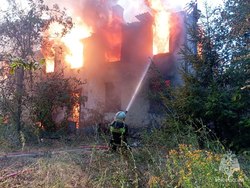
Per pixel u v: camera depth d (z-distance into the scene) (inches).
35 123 494.9
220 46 376.2
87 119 566.9
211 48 382.9
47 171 213.2
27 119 491.5
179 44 537.0
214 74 374.6
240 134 323.6
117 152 248.2
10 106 471.8
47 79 524.4
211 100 325.7
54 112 538.9
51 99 518.0
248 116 323.3
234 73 342.0
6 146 360.8
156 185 171.8
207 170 140.1
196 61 384.2
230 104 325.4
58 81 528.1
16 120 468.4
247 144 318.3
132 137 379.9
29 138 451.2
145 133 343.3
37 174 213.0
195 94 356.2
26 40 497.7
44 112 510.0
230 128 333.1
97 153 242.5
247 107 328.8
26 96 486.3
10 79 476.7
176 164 165.2
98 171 218.1
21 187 190.9
